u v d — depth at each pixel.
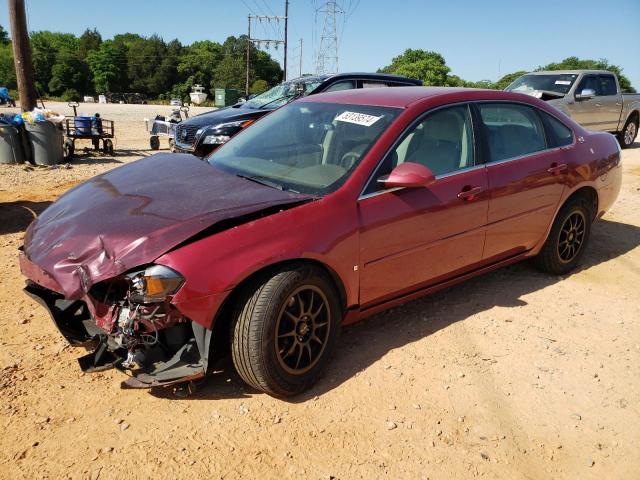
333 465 2.61
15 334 3.61
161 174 3.68
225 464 2.57
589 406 3.16
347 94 4.25
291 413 2.95
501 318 4.12
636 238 6.29
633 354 3.73
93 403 2.95
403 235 3.45
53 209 3.41
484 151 4.01
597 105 13.51
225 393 3.10
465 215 3.80
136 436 2.72
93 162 11.56
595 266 5.32
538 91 13.33
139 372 2.82
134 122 24.14
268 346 2.84
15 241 5.56
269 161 3.71
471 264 4.04
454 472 2.61
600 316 4.25
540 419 3.03
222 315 2.91
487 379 3.34
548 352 3.69
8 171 9.78
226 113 9.45
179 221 2.84
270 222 2.93
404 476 2.57
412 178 3.21
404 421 2.93
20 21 13.04
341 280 3.18
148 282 2.62
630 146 15.35
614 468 2.71
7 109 39.47
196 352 2.84
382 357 3.52
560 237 4.80
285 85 10.27
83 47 128.38
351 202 3.22
